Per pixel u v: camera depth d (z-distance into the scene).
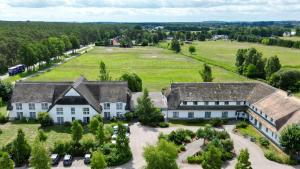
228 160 61.69
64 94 81.31
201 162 60.50
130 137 72.50
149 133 75.00
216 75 143.75
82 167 58.91
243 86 88.56
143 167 55.53
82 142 65.38
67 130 77.19
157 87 119.06
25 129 77.94
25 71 151.12
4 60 151.62
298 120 66.56
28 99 84.19
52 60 182.50
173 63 176.88
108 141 69.12
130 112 84.38
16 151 59.16
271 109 74.81
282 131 63.44
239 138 72.62
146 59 191.00
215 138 65.00
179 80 132.25
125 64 170.88
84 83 87.38
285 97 76.00
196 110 83.94
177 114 84.56
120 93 85.06
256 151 65.88
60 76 136.88
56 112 81.38
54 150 63.19
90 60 184.00
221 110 84.38
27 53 146.38
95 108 81.00
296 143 60.16
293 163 60.50
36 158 51.19
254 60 142.38
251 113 81.31
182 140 69.56
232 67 160.88
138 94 94.38
